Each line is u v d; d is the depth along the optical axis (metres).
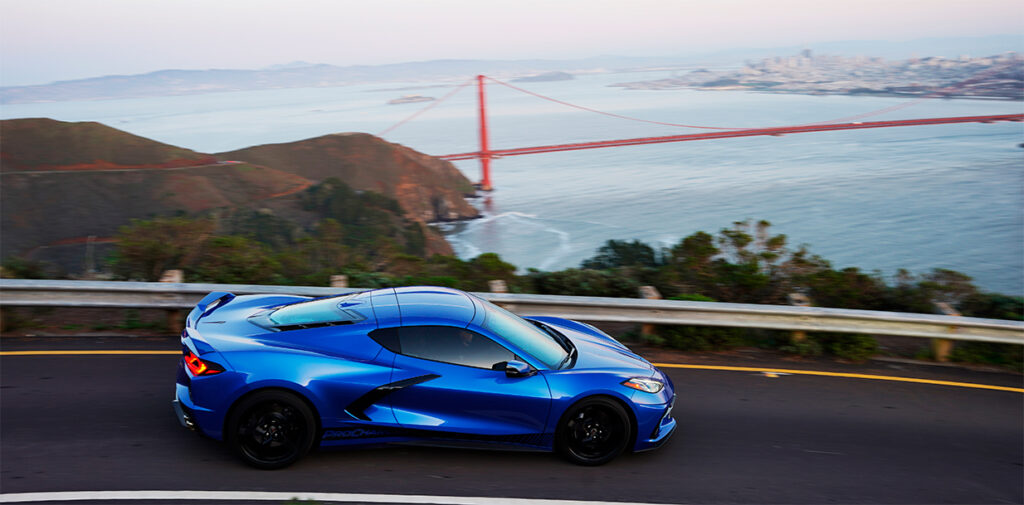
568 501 4.58
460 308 5.09
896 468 5.59
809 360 8.43
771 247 10.61
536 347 5.06
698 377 7.46
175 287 7.37
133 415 5.50
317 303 5.12
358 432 4.65
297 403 4.49
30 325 7.70
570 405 4.88
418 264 10.80
